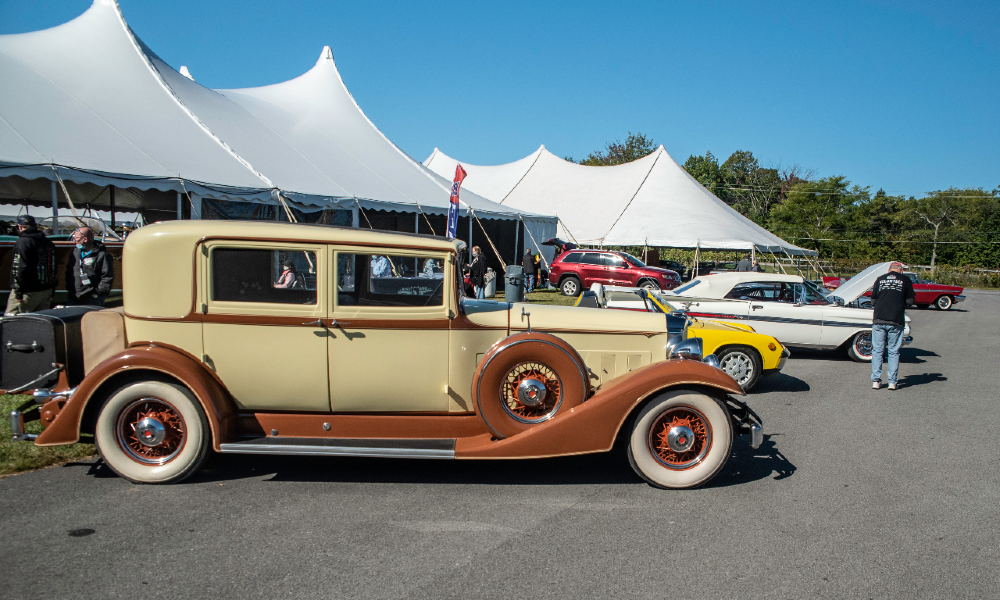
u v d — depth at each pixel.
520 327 4.27
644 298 7.45
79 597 2.62
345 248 3.89
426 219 16.11
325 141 17.44
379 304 3.99
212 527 3.33
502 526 3.47
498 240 21.00
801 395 7.32
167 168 10.99
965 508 3.91
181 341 3.88
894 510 3.85
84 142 10.52
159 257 3.81
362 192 14.72
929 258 48.72
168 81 14.45
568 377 4.09
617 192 28.22
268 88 21.00
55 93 11.66
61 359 3.97
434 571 2.93
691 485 4.10
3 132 9.69
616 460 4.71
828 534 3.48
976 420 6.20
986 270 39.66
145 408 3.87
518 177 32.03
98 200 16.70
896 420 6.17
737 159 80.50
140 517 3.43
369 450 3.87
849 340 9.74
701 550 3.24
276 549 3.10
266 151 14.27
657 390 3.99
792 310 9.53
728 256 40.56
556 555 3.14
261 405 4.02
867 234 56.03
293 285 3.92
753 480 4.37
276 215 12.76
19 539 3.12
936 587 2.92
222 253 3.86
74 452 4.36
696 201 26.70
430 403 4.11
